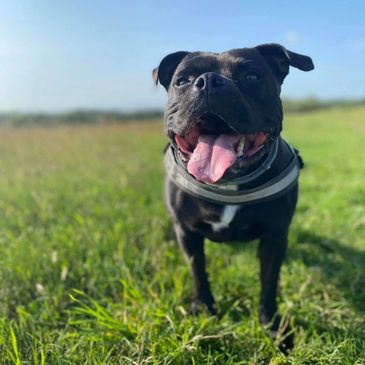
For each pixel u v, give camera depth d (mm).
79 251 741
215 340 514
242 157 477
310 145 2613
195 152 477
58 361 450
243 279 679
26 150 1954
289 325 559
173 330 517
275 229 541
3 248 736
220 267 724
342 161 1843
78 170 1470
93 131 3264
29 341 500
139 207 991
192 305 599
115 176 1359
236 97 451
